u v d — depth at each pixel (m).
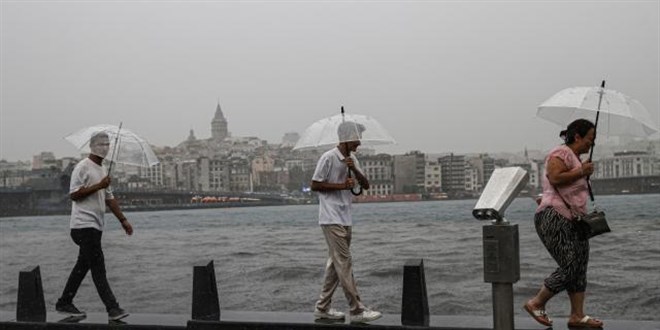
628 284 19.33
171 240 54.75
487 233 5.03
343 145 7.49
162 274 28.33
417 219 73.12
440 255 32.44
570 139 6.72
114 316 8.27
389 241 43.81
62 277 28.67
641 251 29.16
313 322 7.52
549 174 6.61
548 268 23.89
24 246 55.53
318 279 24.03
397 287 20.30
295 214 94.88
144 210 113.06
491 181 5.25
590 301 16.91
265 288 21.48
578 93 6.79
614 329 6.73
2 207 100.38
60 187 99.25
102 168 8.38
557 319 7.20
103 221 8.41
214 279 8.19
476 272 24.44
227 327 7.69
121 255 41.41
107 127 8.71
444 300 17.81
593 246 32.06
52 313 8.69
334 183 7.39
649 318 14.59
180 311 17.52
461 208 95.00
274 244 46.19
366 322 7.42
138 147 8.71
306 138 7.61
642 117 6.73
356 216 84.81
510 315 5.00
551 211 6.65
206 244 48.59
